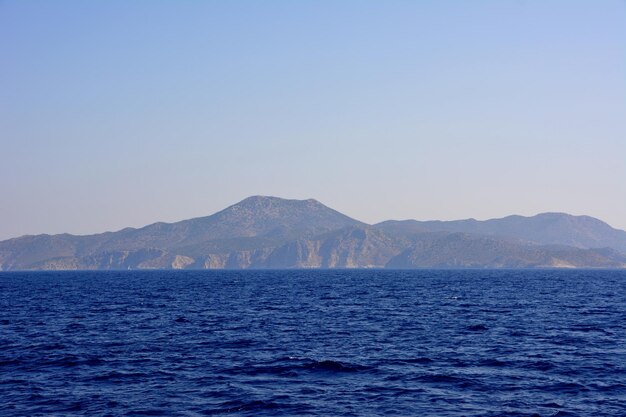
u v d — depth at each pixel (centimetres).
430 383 3934
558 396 3622
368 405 3453
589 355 4850
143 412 3331
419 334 6103
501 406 3425
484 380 4006
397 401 3528
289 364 4509
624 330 6369
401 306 9619
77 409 3391
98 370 4341
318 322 7206
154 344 5469
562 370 4294
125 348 5253
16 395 3675
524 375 4147
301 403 3488
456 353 4969
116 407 3422
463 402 3506
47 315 8150
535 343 5481
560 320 7381
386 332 6266
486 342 5553
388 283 19512
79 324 7038
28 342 5609
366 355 4891
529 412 3316
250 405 3447
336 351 5084
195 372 4262
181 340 5712
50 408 3409
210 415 3284
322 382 3972
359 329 6512
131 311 8769
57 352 5053
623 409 3362
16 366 4481
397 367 4409
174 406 3441
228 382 3969
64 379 4072
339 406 3431
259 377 4109
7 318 7744
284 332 6278
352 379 4053
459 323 7056
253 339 5762
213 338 5838
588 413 3291
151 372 4266
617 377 4078
